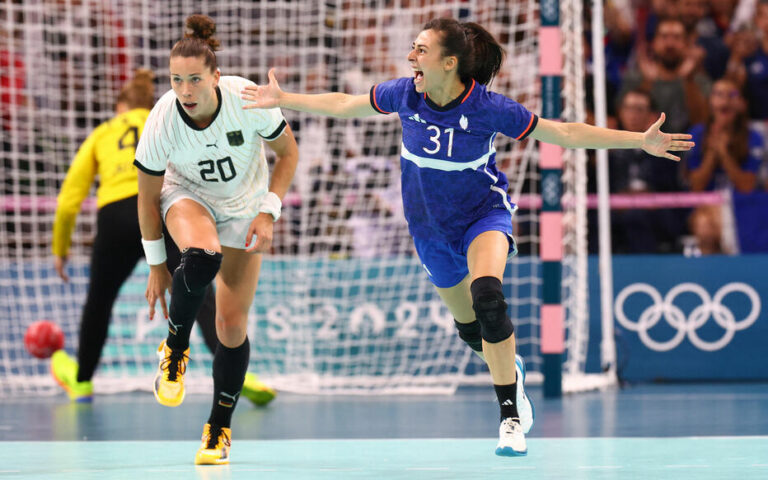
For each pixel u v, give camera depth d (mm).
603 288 28703
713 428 19469
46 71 33500
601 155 28453
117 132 24547
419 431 19500
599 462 14852
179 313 14031
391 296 29891
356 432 19406
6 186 32750
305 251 31438
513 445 13906
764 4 36938
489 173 14375
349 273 29984
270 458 15656
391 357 29750
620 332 30219
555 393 25375
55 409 23938
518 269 30094
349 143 32875
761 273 29984
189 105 13523
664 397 25750
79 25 33469
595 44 27891
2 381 29000
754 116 36281
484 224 14273
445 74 13703
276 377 29125
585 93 35219
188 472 14016
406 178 14594
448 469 14219
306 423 20922
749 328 29891
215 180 14516
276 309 29812
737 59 36406
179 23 33156
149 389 28203
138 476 13617
